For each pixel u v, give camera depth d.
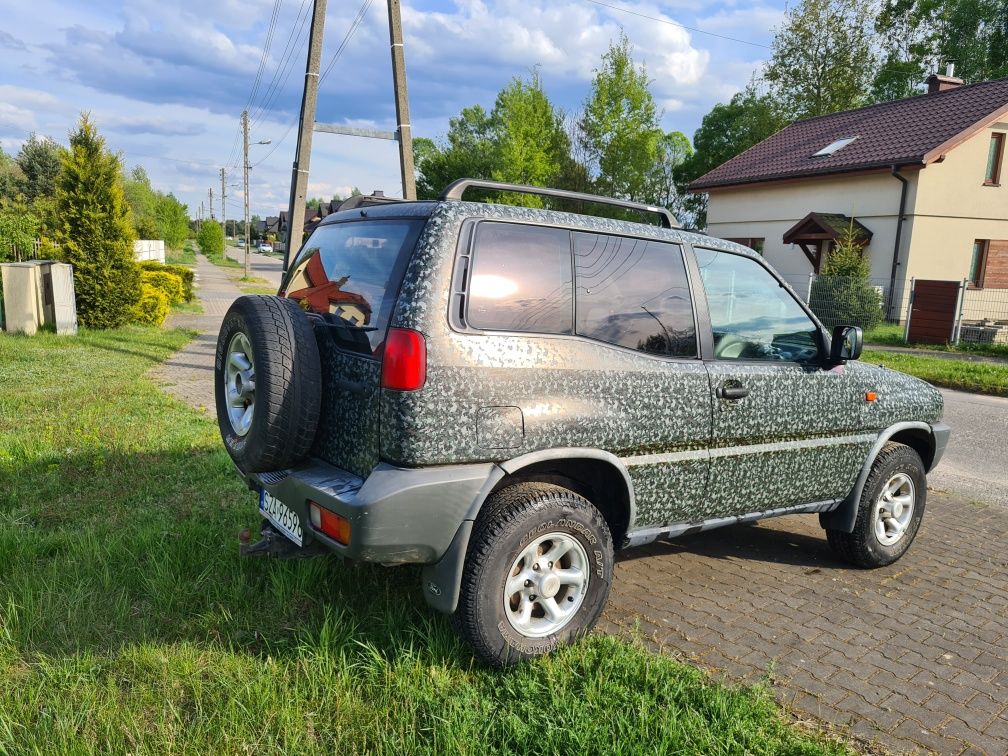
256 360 2.95
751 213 27.80
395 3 12.10
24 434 6.25
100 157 14.49
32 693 2.66
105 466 5.43
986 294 22.42
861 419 4.14
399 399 2.70
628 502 3.32
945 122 22.56
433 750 2.45
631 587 3.98
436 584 2.86
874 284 23.02
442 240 2.85
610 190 36.53
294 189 11.78
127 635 3.13
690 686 2.93
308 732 2.55
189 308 22.14
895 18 42.22
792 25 39.22
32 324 13.09
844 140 25.55
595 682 2.88
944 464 7.21
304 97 11.62
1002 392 11.70
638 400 3.23
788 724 2.77
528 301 3.01
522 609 3.05
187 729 2.53
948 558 4.64
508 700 2.78
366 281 3.02
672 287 3.50
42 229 17.72
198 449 6.01
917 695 3.02
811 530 5.12
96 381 9.09
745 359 3.74
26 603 3.27
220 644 3.07
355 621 3.20
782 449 3.81
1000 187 22.53
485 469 2.86
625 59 34.31
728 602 3.84
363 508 2.63
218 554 3.87
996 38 38.91
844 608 3.83
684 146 51.06
